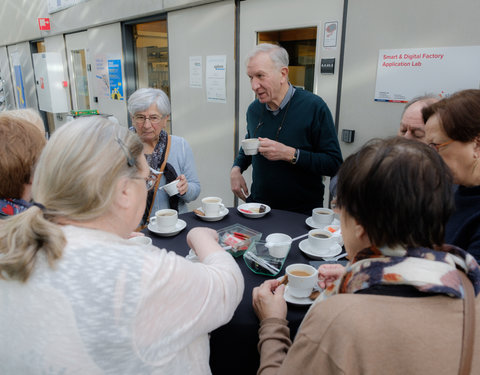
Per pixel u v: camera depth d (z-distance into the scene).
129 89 4.16
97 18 4.21
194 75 3.31
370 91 2.16
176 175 1.94
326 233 1.38
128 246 0.63
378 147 0.57
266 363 0.80
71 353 0.55
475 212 0.98
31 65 6.36
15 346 0.56
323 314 0.56
